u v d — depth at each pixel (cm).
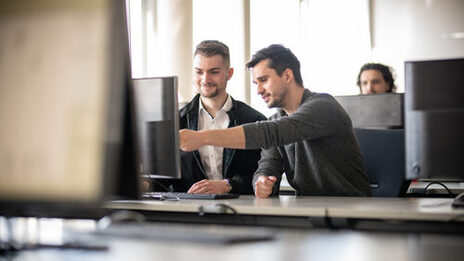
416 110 179
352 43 616
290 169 275
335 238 138
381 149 275
